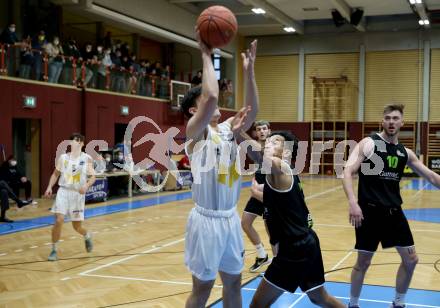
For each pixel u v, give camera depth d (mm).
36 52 15492
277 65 28531
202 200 3621
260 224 11211
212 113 3215
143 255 8078
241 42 28422
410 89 26312
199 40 3238
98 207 14164
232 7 24312
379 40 26750
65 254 8172
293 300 5598
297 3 23141
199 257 3590
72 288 6188
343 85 27172
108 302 5605
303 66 28000
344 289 6023
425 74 25984
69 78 16812
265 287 4082
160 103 21062
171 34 22625
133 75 19688
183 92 22234
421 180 24125
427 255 8008
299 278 3994
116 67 18781
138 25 20453
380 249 8352
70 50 17188
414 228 10719
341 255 7965
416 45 26141
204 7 24844
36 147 15969
